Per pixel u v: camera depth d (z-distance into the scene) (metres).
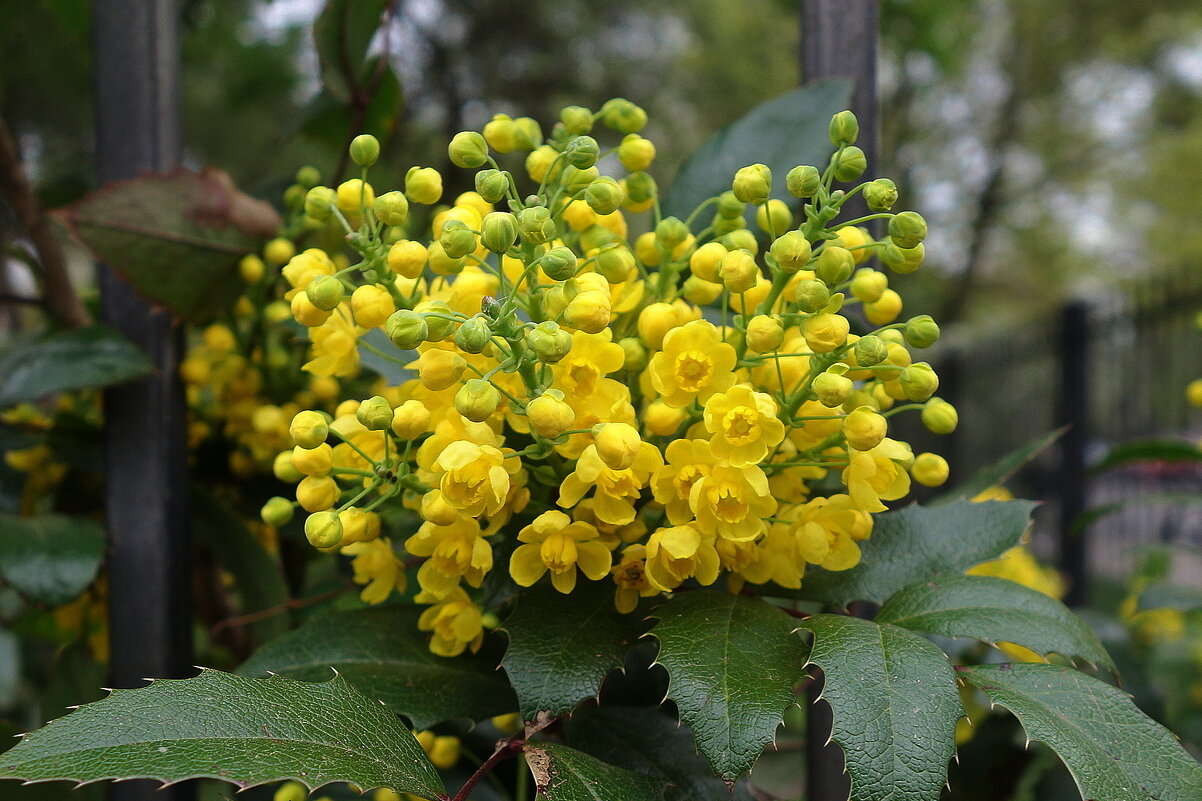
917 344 0.20
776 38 2.30
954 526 0.21
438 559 0.19
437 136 1.37
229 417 0.28
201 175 0.25
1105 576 1.46
